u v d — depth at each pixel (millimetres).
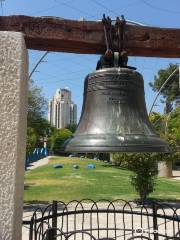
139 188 13188
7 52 3230
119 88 3729
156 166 13523
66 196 14898
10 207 3055
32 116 27344
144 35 3771
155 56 4031
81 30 3670
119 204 12922
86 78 3984
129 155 13125
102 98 3752
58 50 3883
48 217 4789
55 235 4348
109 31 3631
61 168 31922
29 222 4348
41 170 30516
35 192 16109
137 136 3486
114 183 19359
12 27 3568
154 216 5480
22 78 3256
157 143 3521
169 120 29812
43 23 3611
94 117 3732
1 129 3131
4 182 3076
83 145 3436
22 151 3299
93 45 3719
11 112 3158
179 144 15430
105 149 3344
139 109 3816
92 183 19297
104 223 9500
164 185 19391
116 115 3672
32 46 3797
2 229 3033
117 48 3664
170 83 40625
